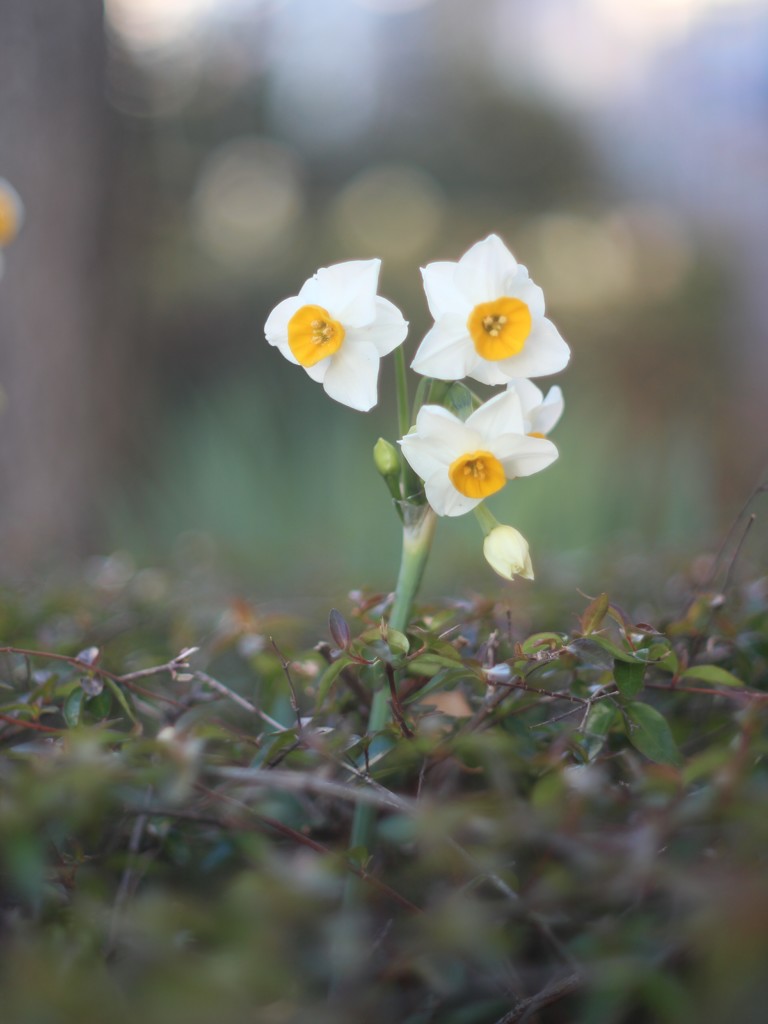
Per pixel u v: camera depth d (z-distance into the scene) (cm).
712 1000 29
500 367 38
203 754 35
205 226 286
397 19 296
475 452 37
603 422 121
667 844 33
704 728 39
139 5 245
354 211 303
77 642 42
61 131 118
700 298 253
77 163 121
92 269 125
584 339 261
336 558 80
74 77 119
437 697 37
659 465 115
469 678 38
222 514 116
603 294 274
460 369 38
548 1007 33
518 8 294
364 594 41
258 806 36
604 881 31
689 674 36
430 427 37
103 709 37
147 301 235
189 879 37
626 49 278
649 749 34
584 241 290
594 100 292
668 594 50
